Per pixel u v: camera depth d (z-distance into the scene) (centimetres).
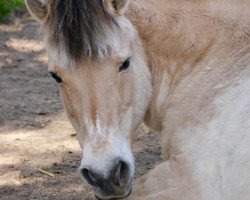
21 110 1403
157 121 862
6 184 1059
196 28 834
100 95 732
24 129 1298
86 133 732
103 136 721
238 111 757
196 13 840
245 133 739
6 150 1193
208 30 830
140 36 834
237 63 799
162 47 839
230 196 736
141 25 832
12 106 1425
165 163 804
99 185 713
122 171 726
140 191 805
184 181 775
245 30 820
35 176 1088
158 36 837
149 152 1171
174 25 837
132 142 805
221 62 811
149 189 801
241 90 771
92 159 711
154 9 840
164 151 841
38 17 777
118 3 771
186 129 799
